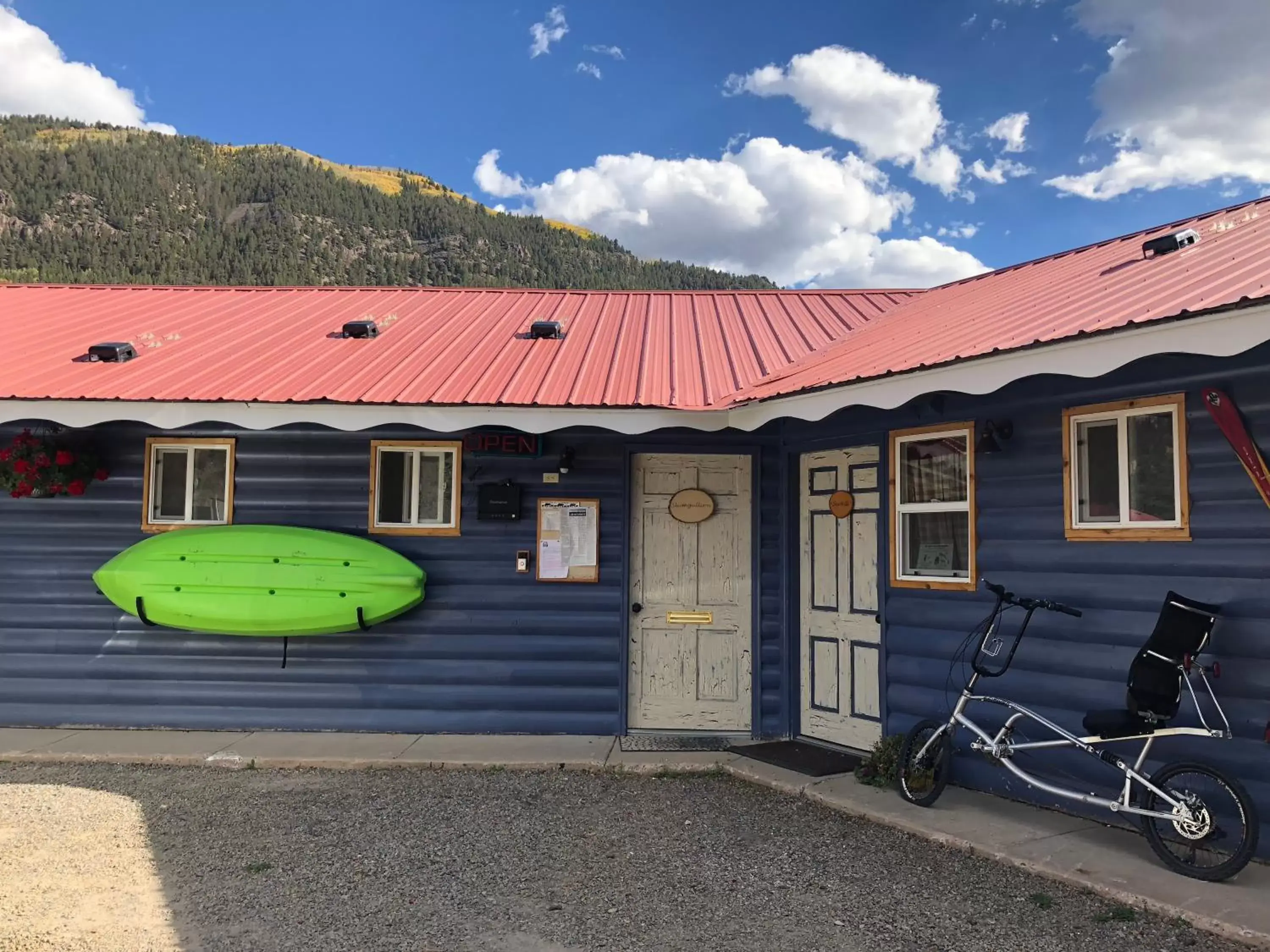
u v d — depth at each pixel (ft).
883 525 18.57
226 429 21.68
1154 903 11.16
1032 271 22.97
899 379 14.61
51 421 19.22
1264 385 12.55
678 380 20.61
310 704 21.15
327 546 20.33
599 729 20.93
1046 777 15.16
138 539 21.58
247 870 13.05
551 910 11.69
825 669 20.21
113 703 21.33
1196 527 13.26
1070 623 14.87
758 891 12.27
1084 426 14.96
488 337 24.93
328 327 25.95
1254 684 12.50
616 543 21.22
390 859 13.50
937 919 11.29
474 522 21.31
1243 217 18.49
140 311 27.73
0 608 21.56
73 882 12.56
